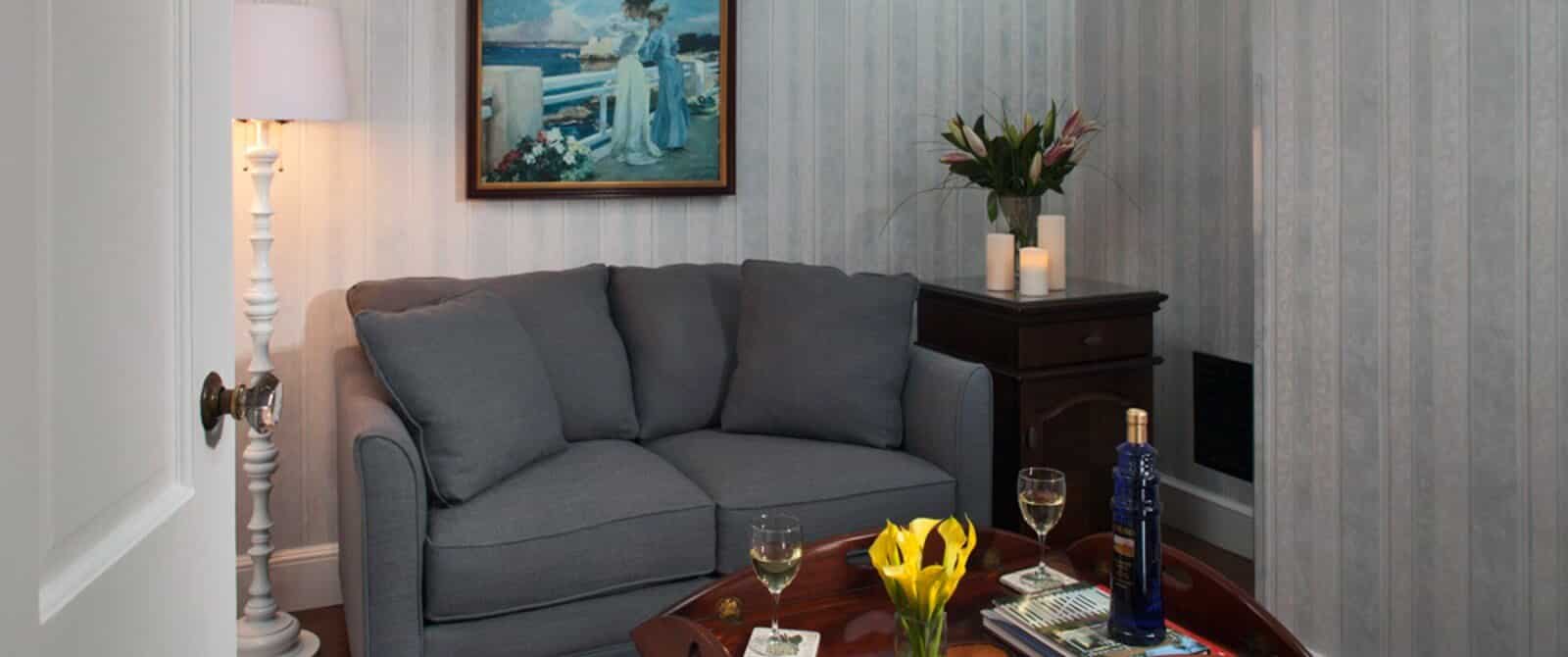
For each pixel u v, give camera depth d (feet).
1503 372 7.66
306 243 10.79
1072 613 6.55
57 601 2.81
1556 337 7.33
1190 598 6.78
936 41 13.26
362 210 10.96
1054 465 11.46
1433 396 8.13
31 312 2.63
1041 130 12.05
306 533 11.01
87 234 3.00
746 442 10.52
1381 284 8.43
